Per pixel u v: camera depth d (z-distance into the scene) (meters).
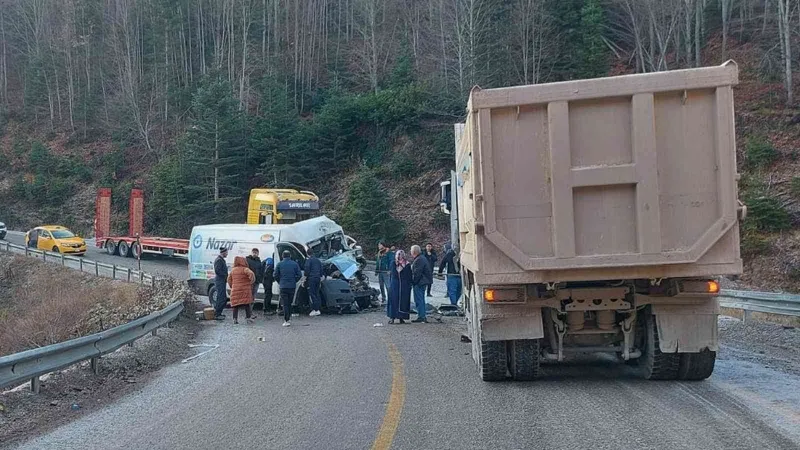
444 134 43.56
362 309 21.06
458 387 8.91
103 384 9.98
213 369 11.04
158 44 68.38
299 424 7.28
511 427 6.84
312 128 47.78
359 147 47.59
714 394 8.06
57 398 8.99
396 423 7.14
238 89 60.16
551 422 6.98
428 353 11.91
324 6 69.94
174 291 19.11
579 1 46.91
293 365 11.07
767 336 13.27
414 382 9.34
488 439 6.45
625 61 47.12
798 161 31.28
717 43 44.03
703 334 8.38
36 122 71.75
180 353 12.95
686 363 8.66
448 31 51.09
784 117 33.94
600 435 6.43
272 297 20.36
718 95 7.64
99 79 71.44
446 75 48.16
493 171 7.95
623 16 48.34
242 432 7.05
